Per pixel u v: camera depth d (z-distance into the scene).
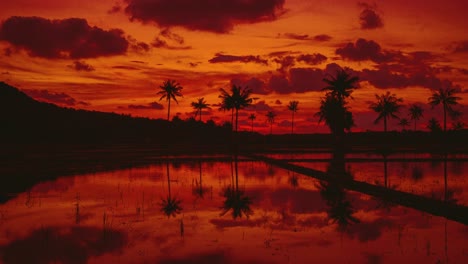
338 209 18.89
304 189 25.53
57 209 19.20
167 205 20.20
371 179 29.72
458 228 15.18
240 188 26.19
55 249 12.79
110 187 26.84
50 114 140.88
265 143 121.94
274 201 21.20
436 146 92.38
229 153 66.31
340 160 47.81
